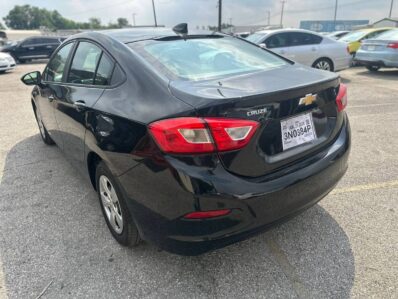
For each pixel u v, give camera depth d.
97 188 2.83
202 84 2.15
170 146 1.86
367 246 2.57
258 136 1.98
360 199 3.21
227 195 1.88
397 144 4.61
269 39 9.19
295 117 2.17
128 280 2.33
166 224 2.00
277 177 2.06
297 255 2.50
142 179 2.05
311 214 2.99
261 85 2.13
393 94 7.88
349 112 6.35
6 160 4.45
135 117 2.08
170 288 2.25
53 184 3.73
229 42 3.08
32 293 2.24
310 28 60.25
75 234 2.84
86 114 2.63
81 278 2.36
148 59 2.43
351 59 10.15
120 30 3.04
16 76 13.94
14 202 3.38
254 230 2.03
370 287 2.19
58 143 3.82
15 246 2.71
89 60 2.92
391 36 10.60
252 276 2.33
